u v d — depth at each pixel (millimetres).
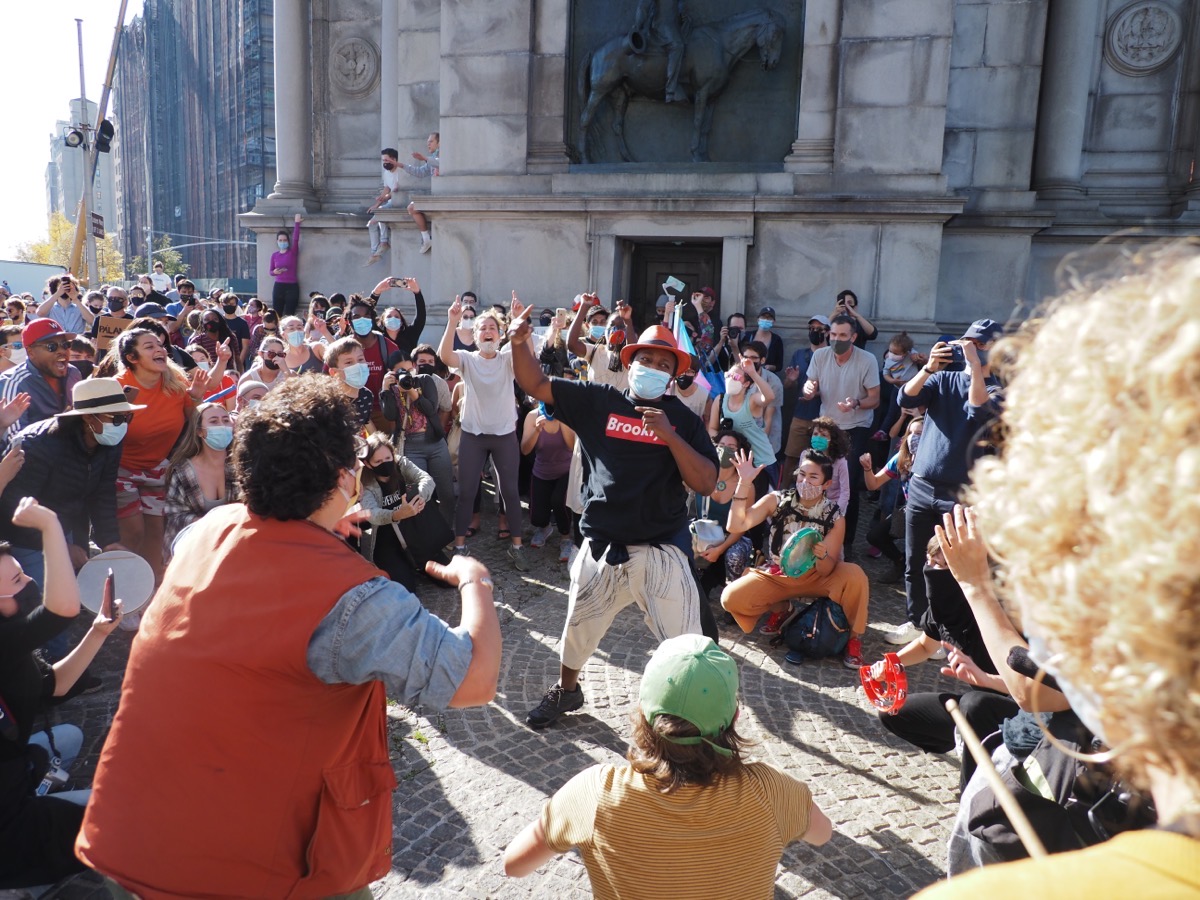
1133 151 10977
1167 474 573
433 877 2992
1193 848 592
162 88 81625
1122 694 620
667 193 10766
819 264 10438
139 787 1575
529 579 6051
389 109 13422
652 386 3543
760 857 1912
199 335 8148
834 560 4785
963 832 2080
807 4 10289
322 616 1567
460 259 11547
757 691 4477
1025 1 10484
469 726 4016
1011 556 730
